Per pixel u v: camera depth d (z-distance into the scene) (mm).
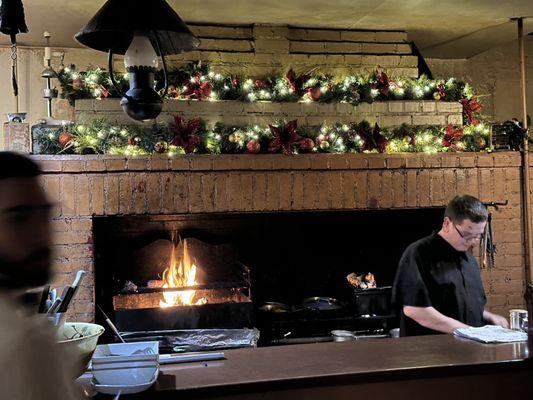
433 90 4676
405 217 4879
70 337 1808
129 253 4555
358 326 4523
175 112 4277
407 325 3025
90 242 4008
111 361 1875
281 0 3943
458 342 2521
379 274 4906
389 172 4410
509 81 5574
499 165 4578
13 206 1170
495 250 4570
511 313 2748
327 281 4863
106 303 4441
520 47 4598
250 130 4246
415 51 4852
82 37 2340
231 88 4336
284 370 2111
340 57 4660
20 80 4816
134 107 2307
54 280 1261
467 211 2957
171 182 4105
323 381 2039
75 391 1214
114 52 2484
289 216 4785
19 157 1213
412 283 2969
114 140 4082
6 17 2660
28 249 1178
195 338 3936
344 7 4129
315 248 4848
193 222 4676
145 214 4070
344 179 4336
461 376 2189
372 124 4582
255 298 4652
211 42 4465
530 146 5098
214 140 4184
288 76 4426
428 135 4512
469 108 4723
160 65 4312
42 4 3857
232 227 4734
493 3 4117
